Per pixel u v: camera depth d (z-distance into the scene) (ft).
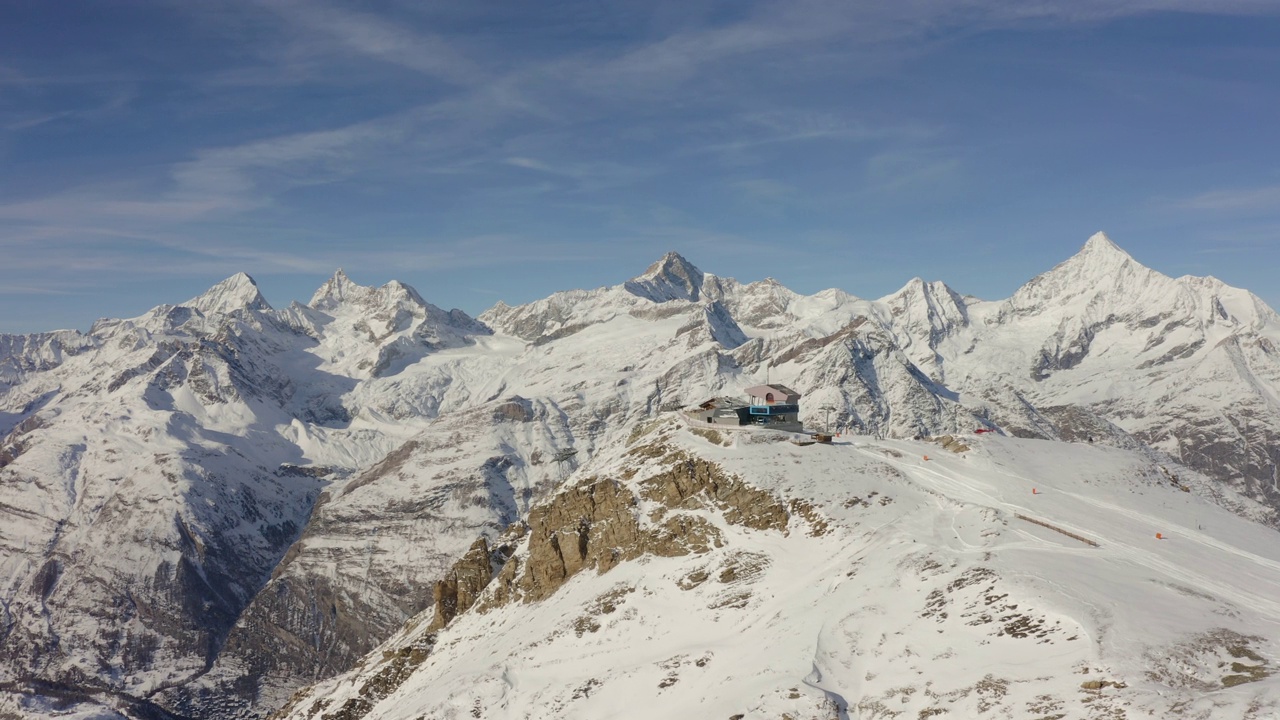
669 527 383.45
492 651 359.46
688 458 428.15
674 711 254.06
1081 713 188.65
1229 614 234.58
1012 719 195.00
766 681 240.12
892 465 416.05
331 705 419.74
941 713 207.10
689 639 306.96
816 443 447.01
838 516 353.92
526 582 417.49
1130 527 335.47
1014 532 316.60
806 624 271.69
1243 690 183.93
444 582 476.95
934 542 311.47
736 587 328.70
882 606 270.26
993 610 246.47
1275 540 352.69
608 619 337.52
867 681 233.14
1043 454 448.65
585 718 275.80
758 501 378.12
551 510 436.35
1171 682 193.77
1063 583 253.85
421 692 357.20
